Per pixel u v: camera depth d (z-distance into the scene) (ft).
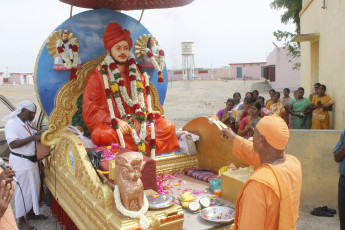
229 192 12.48
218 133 15.35
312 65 35.88
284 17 52.03
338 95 24.86
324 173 16.85
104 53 16.53
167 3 16.53
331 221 15.40
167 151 16.39
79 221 11.55
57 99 15.43
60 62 15.14
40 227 15.31
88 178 10.72
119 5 16.57
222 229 10.67
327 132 16.57
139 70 16.96
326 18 28.37
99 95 15.46
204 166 16.66
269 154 6.62
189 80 140.87
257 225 5.95
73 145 12.14
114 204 9.48
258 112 18.03
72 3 15.16
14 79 197.88
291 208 6.08
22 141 14.32
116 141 14.67
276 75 84.79
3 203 6.61
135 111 15.43
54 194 14.53
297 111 28.14
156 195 9.96
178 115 53.52
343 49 23.68
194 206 11.67
